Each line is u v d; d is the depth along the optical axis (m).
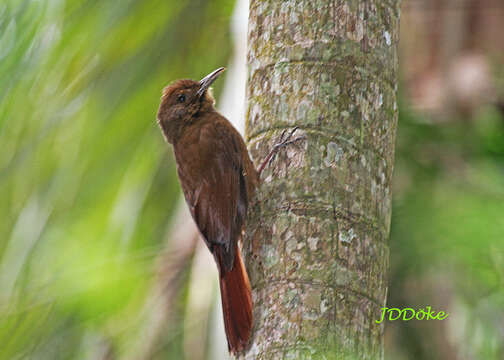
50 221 10.75
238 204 9.27
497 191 11.53
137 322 10.77
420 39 11.69
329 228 7.70
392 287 11.55
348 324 7.50
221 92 11.26
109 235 11.05
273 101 8.23
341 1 8.17
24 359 10.73
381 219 7.96
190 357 9.90
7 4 10.63
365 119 8.02
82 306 10.86
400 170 11.89
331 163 7.88
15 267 10.74
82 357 10.82
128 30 10.85
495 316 11.23
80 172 10.80
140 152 11.02
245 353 7.79
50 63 10.63
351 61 8.06
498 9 11.40
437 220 11.15
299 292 7.57
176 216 11.02
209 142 9.74
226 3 11.17
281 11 8.33
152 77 10.97
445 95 11.73
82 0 10.73
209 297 10.06
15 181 10.71
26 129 10.66
